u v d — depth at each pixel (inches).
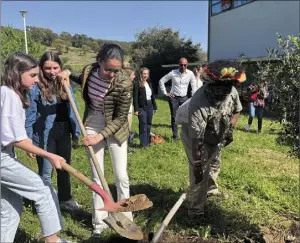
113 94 144.3
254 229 164.2
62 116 171.3
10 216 120.2
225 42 1034.7
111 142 151.3
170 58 1314.0
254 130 443.5
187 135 167.5
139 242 147.5
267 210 189.3
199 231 160.4
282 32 831.1
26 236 152.3
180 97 357.7
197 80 359.6
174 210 136.6
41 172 172.1
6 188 117.9
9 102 109.0
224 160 291.4
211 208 184.2
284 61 139.3
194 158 150.9
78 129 174.6
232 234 158.9
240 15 965.8
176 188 218.5
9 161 112.1
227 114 146.7
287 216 184.7
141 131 326.0
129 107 148.1
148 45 1354.6
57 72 163.3
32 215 173.6
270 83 149.6
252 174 251.6
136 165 267.7
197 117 144.3
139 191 213.2
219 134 154.5
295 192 220.1
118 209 126.6
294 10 796.0
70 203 184.1
